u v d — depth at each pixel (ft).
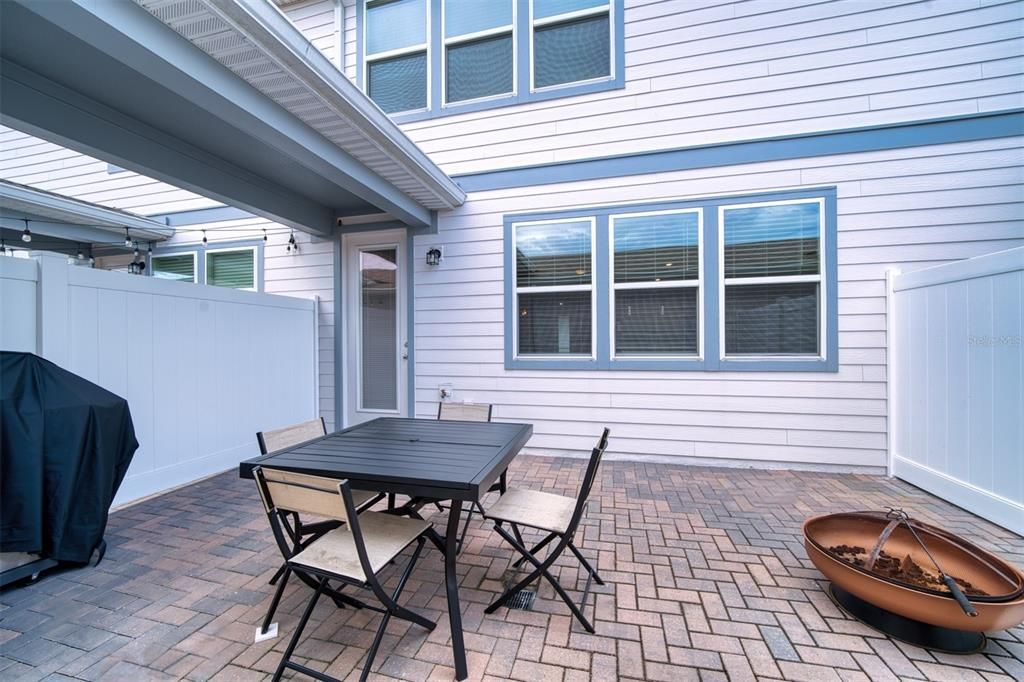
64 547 7.72
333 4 17.92
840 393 13.35
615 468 14.07
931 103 12.73
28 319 9.39
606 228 15.11
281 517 7.18
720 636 6.20
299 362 17.29
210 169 12.81
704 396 14.28
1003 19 12.24
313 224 17.06
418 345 17.06
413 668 5.63
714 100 14.19
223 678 5.47
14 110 8.77
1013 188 12.25
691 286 14.42
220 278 20.18
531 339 15.97
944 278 10.96
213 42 7.60
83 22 6.29
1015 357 9.16
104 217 17.52
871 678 5.43
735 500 11.22
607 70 15.14
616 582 7.56
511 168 16.01
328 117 10.10
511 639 6.15
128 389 11.36
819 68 13.42
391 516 7.21
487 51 16.29
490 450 7.65
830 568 6.73
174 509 10.85
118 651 5.93
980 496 9.94
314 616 6.70
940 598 5.65
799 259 13.65
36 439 7.48
